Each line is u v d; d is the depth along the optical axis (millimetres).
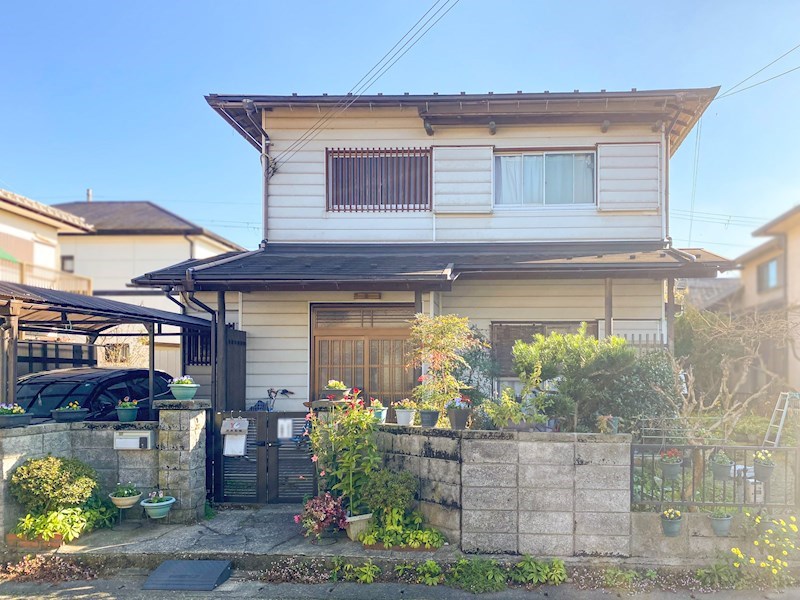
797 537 4980
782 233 15602
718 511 5086
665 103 9367
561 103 9500
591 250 9445
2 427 5578
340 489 5863
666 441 5926
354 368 9664
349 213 10000
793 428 7266
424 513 5648
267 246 9914
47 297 6562
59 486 5625
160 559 5367
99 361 12883
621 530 5129
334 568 5184
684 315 12188
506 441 5258
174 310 23312
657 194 9727
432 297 8578
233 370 9070
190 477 6188
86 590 4965
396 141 10008
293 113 10047
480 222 9914
